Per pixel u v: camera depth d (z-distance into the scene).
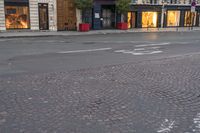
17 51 15.22
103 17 37.72
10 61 12.05
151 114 5.77
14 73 9.61
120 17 38.78
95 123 5.28
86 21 36.00
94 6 36.28
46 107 6.09
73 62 11.91
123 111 5.91
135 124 5.26
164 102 6.54
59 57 13.22
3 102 6.41
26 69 10.33
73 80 8.53
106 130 4.99
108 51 15.52
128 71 10.07
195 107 6.23
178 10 45.50
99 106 6.20
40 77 8.93
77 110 5.93
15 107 6.09
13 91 7.30
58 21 34.09
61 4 34.03
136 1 40.50
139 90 7.52
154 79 8.85
